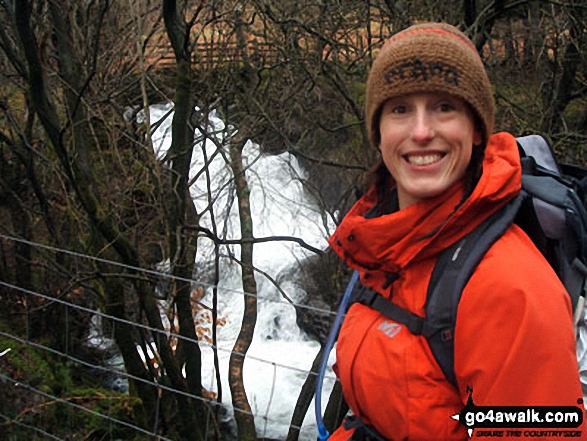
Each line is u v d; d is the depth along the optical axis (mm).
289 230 13125
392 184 2031
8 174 8828
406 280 1670
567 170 1982
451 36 1672
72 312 9227
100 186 6941
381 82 1707
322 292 12727
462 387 1538
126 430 7039
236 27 7074
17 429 5453
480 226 1596
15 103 9188
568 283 1639
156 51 8203
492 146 1749
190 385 6012
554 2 6754
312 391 5801
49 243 9195
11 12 5418
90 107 6258
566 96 7676
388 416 1663
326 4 7070
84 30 6883
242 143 7055
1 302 9000
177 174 5426
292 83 7328
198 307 12430
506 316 1442
